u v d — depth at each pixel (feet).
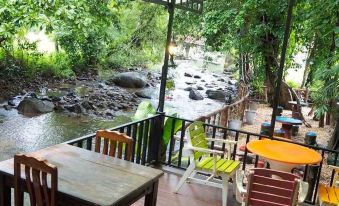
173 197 12.47
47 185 6.90
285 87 44.52
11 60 44.04
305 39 26.73
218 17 29.37
